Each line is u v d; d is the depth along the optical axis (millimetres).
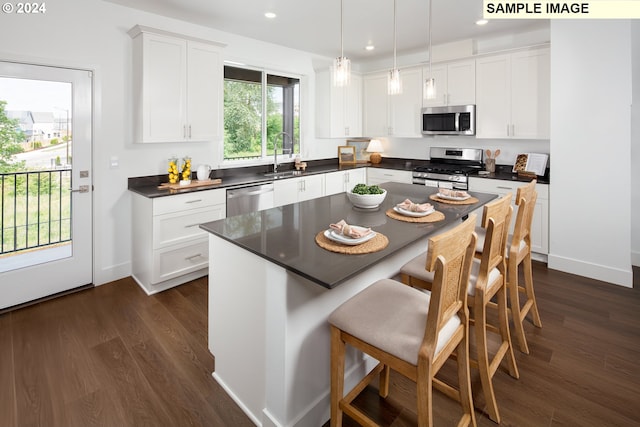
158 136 3293
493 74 4238
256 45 4379
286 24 3791
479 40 4449
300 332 1615
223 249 1902
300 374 1640
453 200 2695
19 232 2885
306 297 1628
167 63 3301
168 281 3268
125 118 3371
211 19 3629
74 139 3092
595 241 3381
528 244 2504
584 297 3023
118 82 3295
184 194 3250
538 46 3873
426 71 4832
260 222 2141
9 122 2770
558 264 3621
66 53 2980
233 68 4328
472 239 1462
